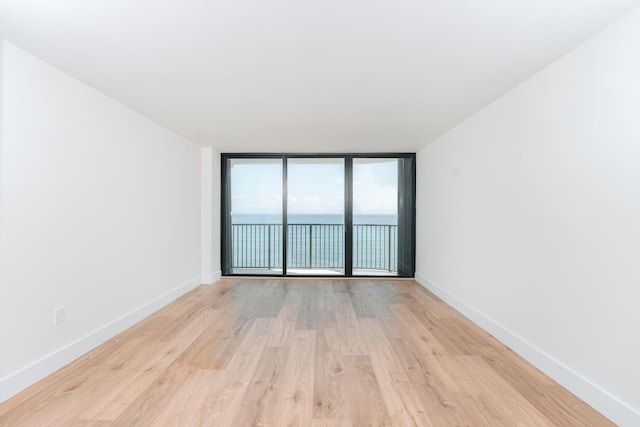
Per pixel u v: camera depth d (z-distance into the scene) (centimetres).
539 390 218
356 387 220
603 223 195
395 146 521
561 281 228
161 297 401
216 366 248
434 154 481
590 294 203
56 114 245
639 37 173
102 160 296
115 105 314
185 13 177
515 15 179
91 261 281
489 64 239
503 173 300
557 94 232
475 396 210
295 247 584
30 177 223
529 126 263
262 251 585
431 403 202
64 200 252
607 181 192
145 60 233
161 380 227
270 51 220
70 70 248
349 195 576
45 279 234
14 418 184
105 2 167
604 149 194
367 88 284
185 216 471
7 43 207
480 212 344
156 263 392
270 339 303
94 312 284
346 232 576
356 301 435
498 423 183
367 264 584
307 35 200
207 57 228
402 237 581
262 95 301
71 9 173
